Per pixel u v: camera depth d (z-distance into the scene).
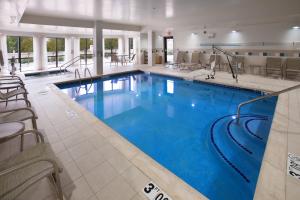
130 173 2.09
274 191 1.82
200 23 8.96
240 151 3.18
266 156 2.38
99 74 8.51
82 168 2.17
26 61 11.05
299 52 6.95
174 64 10.63
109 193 1.82
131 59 13.31
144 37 12.16
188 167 2.79
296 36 6.93
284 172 2.08
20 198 1.50
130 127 4.07
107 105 5.45
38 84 6.57
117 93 6.65
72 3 5.17
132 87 7.43
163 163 2.88
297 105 4.32
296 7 5.87
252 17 7.38
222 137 3.63
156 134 3.75
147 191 1.84
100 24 8.31
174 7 5.73
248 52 8.20
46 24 7.11
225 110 4.98
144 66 11.21
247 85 6.19
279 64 7.35
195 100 5.84
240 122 4.24
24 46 10.72
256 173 2.67
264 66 7.85
